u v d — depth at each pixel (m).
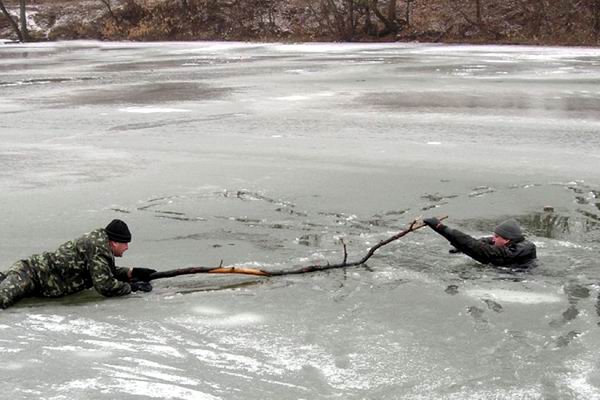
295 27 62.31
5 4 76.12
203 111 21.45
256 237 9.29
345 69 34.25
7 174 13.41
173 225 9.93
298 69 34.91
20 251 8.92
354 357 5.77
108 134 17.78
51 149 15.92
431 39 53.88
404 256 8.34
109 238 7.16
